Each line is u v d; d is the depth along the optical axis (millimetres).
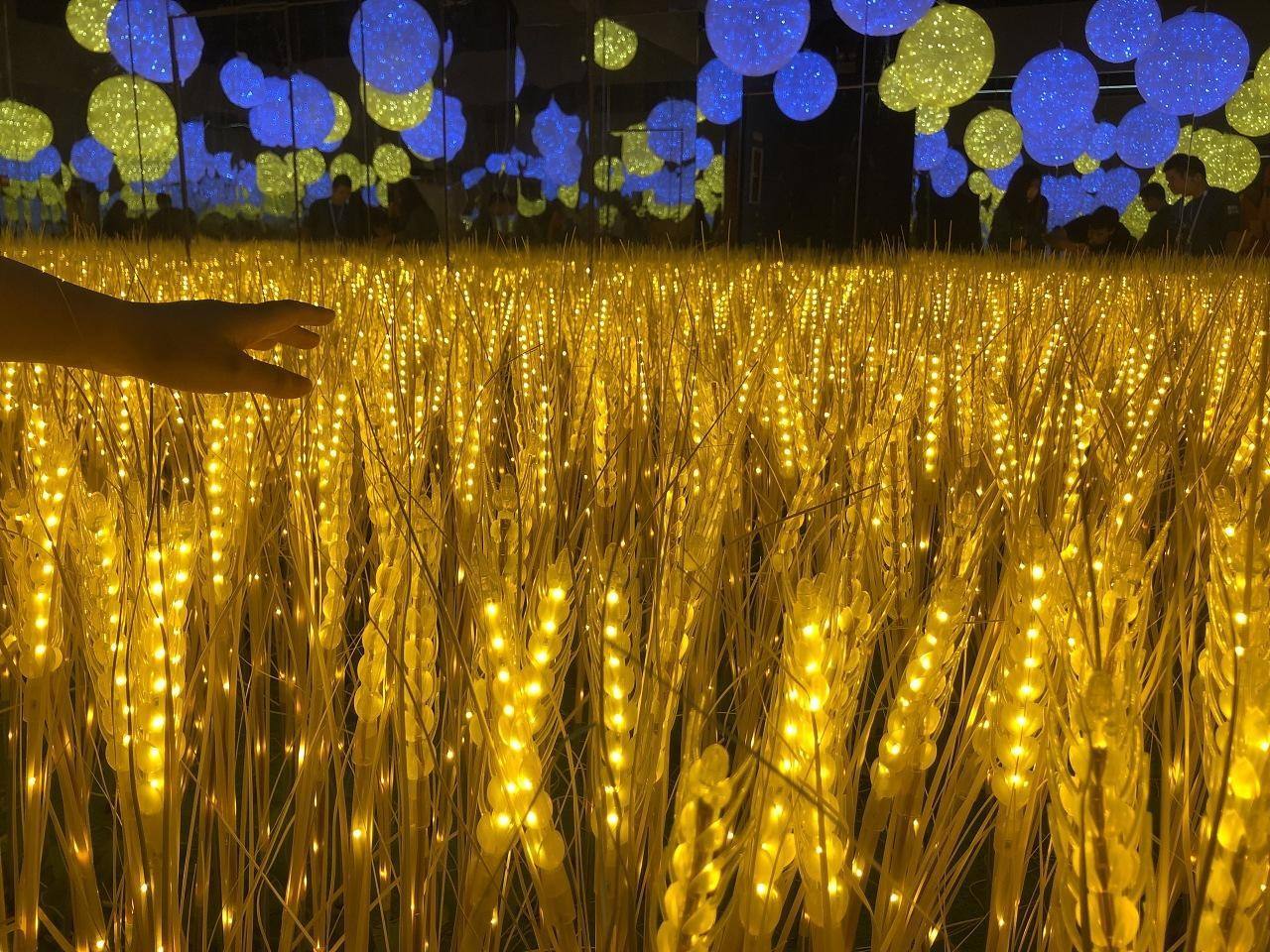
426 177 10656
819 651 630
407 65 7387
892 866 815
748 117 9930
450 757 926
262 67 11586
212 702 957
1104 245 6766
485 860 686
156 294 2676
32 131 9312
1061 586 780
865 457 1363
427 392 1411
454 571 1139
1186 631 952
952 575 1002
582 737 1458
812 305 2828
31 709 791
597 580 841
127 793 767
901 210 9250
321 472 1158
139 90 7938
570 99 10188
